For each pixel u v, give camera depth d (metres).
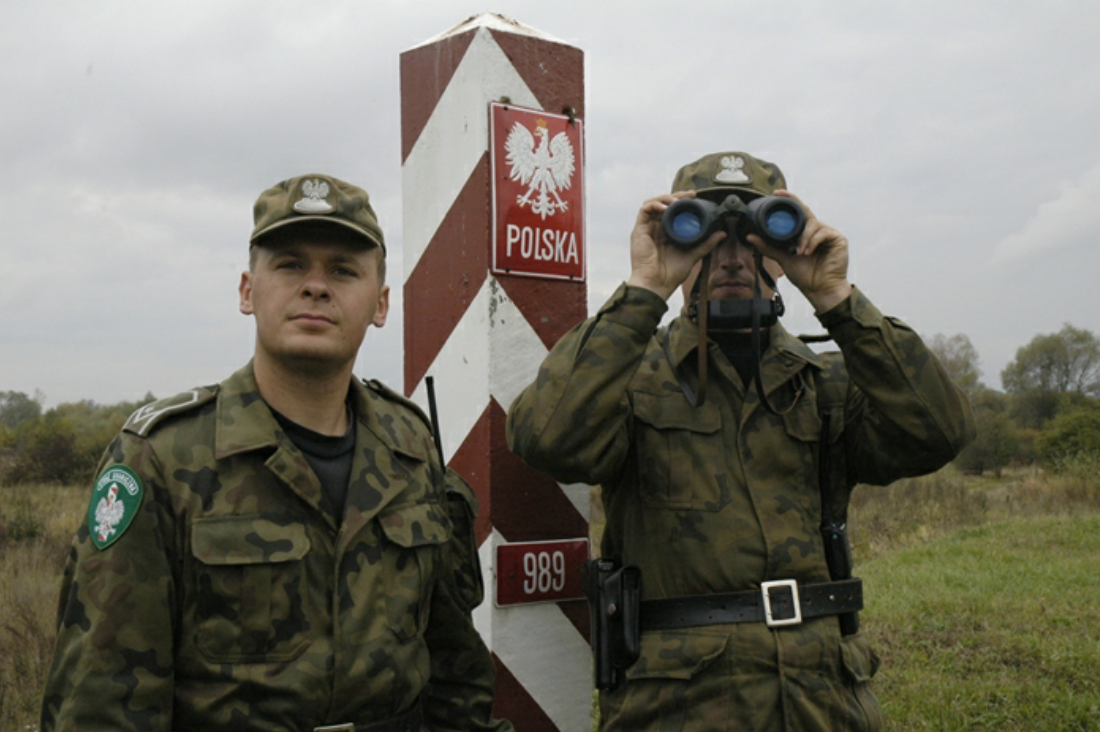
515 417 2.00
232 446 1.41
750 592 1.95
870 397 2.05
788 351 2.18
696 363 2.17
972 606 5.97
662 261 2.04
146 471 1.36
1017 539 9.04
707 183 2.21
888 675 4.69
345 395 1.57
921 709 4.20
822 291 2.07
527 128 2.21
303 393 1.50
